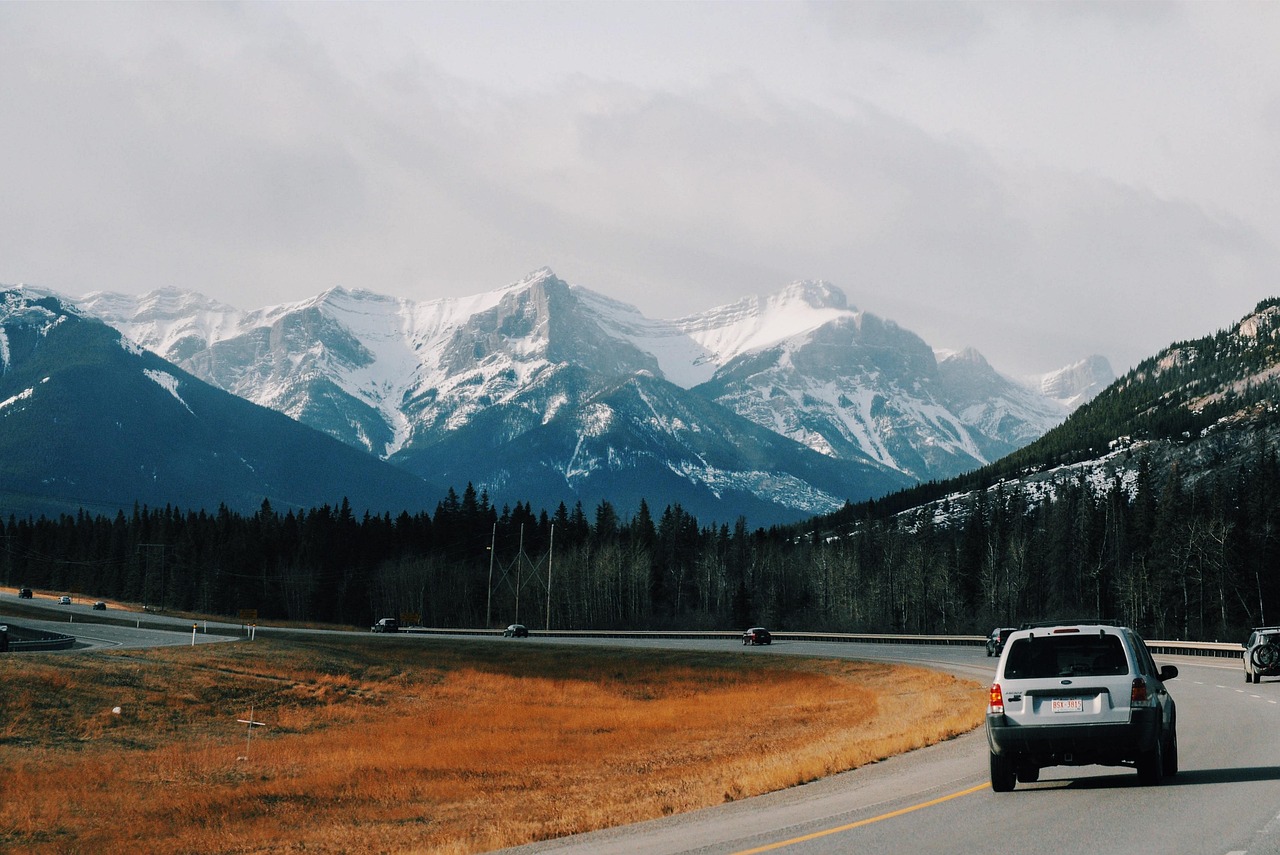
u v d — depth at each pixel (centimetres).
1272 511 11831
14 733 4438
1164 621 12100
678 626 14950
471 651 9406
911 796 1644
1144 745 1573
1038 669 1638
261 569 17175
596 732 4519
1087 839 1222
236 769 3700
